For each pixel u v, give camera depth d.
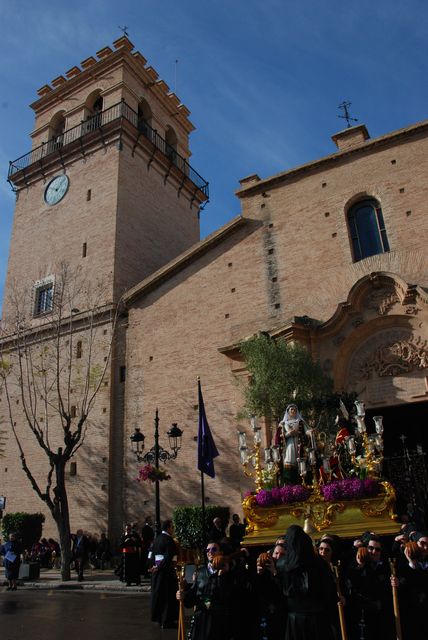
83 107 32.75
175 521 18.11
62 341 26.42
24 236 31.16
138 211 29.28
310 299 20.45
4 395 27.48
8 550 17.17
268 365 16.34
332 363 18.72
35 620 10.62
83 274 27.30
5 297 30.14
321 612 5.35
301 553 5.48
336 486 10.27
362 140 22.42
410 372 17.59
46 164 31.86
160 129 34.41
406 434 20.20
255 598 6.53
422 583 6.08
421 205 19.58
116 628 9.57
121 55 32.25
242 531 14.51
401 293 18.14
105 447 22.89
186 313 23.22
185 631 9.11
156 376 22.91
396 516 9.94
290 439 11.62
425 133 20.50
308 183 22.38
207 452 15.49
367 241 20.55
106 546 21.00
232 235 23.44
